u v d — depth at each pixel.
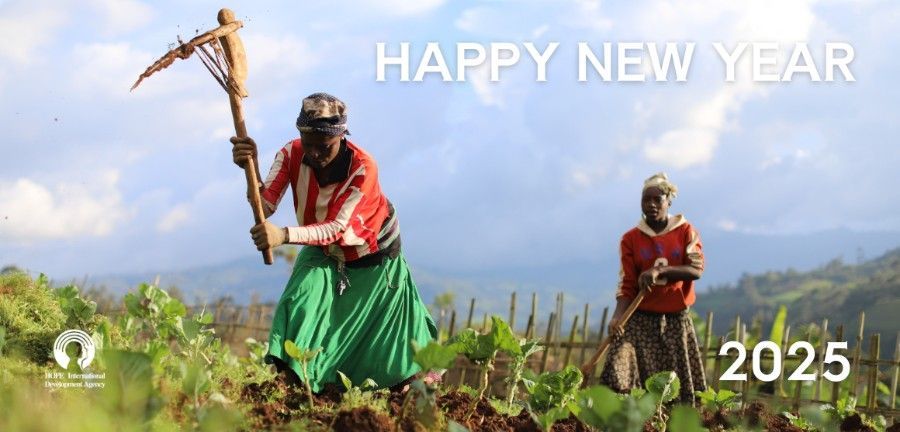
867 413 8.53
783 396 9.03
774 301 132.88
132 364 3.89
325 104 5.41
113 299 13.39
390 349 5.67
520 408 6.04
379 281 5.69
